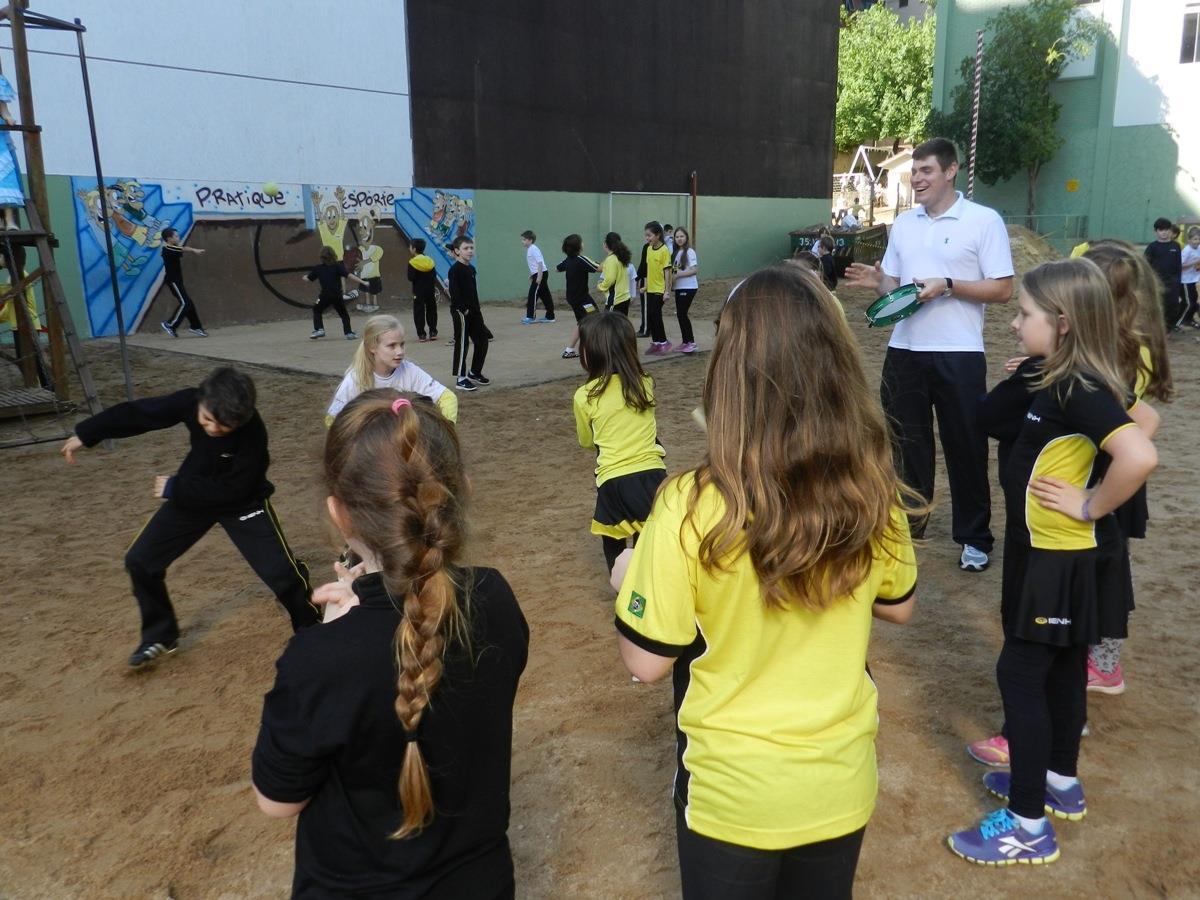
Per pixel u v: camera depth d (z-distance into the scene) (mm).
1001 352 12992
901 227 5156
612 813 3074
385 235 19000
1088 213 29000
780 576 1570
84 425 3730
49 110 14016
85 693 3939
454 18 19219
